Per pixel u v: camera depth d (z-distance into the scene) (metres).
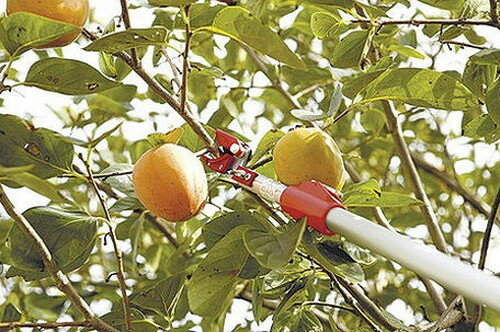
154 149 2.51
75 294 2.63
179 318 3.75
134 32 2.38
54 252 2.70
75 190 4.40
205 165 2.69
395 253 2.07
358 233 2.18
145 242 4.74
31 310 4.05
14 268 2.74
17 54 2.47
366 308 3.04
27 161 2.76
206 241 2.79
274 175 3.00
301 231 2.23
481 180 5.38
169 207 2.46
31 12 2.52
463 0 3.12
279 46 2.30
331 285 3.11
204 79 4.61
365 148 5.02
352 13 3.10
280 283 3.05
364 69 3.38
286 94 4.56
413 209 5.05
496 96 2.83
